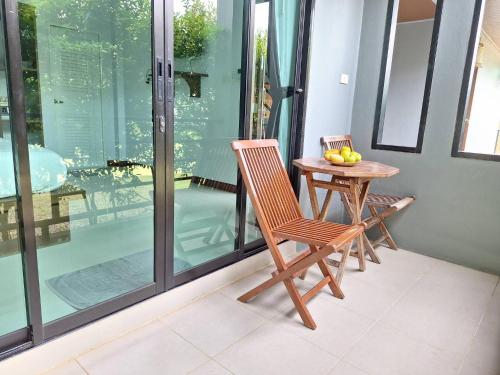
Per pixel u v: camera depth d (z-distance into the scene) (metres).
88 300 1.67
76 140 1.61
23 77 1.35
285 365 1.57
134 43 1.66
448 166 2.83
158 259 1.85
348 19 2.96
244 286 2.28
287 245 2.78
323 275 2.34
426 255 3.02
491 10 3.67
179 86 1.84
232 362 1.58
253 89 2.29
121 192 1.79
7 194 1.34
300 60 2.63
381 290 2.33
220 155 2.17
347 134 3.34
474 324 1.97
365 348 1.72
